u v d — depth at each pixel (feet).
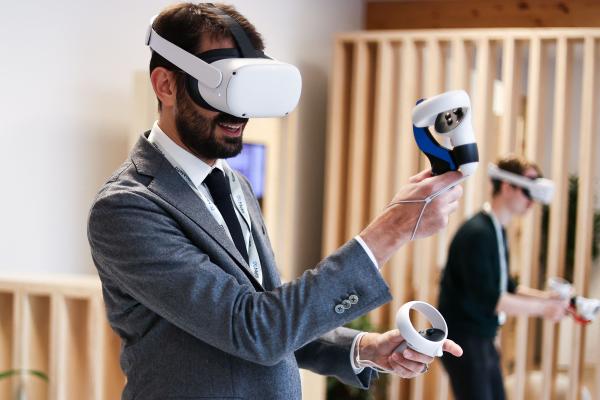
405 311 4.30
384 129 15.52
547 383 14.46
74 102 10.66
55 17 10.29
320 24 16.87
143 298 4.09
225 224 4.57
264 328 3.88
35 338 8.51
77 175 10.78
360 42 15.58
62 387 8.25
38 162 10.16
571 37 14.39
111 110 11.30
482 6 17.31
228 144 4.33
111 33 11.21
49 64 10.25
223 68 4.15
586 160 14.43
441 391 14.57
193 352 4.16
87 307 8.73
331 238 15.80
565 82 14.49
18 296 8.33
